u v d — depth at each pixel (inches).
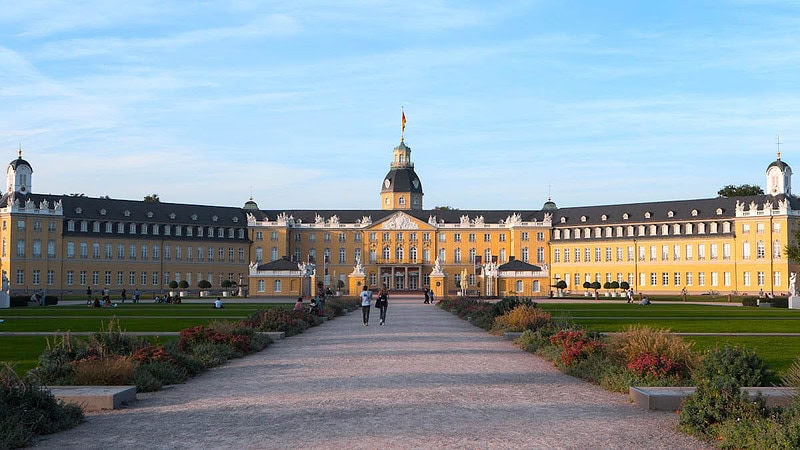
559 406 786.8
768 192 5408.5
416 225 6565.0
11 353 1235.9
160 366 971.3
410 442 620.1
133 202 5959.6
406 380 969.5
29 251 5300.2
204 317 2327.8
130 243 5762.8
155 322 2052.2
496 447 605.6
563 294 5457.7
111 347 1006.4
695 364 895.1
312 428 674.2
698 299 4618.6
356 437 637.9
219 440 633.0
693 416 659.4
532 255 6402.6
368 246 6579.7
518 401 814.5
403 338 1640.0
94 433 665.6
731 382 682.8
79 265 5516.7
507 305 2033.7
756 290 5275.6
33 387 693.3
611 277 6023.6
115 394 778.2
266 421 707.4
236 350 1272.1
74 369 884.0
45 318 2263.8
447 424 690.8
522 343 1401.3
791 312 2797.7
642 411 761.6
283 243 6412.4
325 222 6589.6
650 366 903.7
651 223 5836.6
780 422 606.5
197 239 6102.4
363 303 2126.0
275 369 1091.9
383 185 7062.0
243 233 6378.0
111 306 3284.9
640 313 2640.3
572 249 6264.8
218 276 6215.6
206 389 906.1
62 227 5442.9
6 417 645.9
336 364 1147.9
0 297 3272.6
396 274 6584.6
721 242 5472.4
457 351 1349.7
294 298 5019.7
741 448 597.6
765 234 5255.9
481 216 6653.5
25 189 5393.7
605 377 911.7
